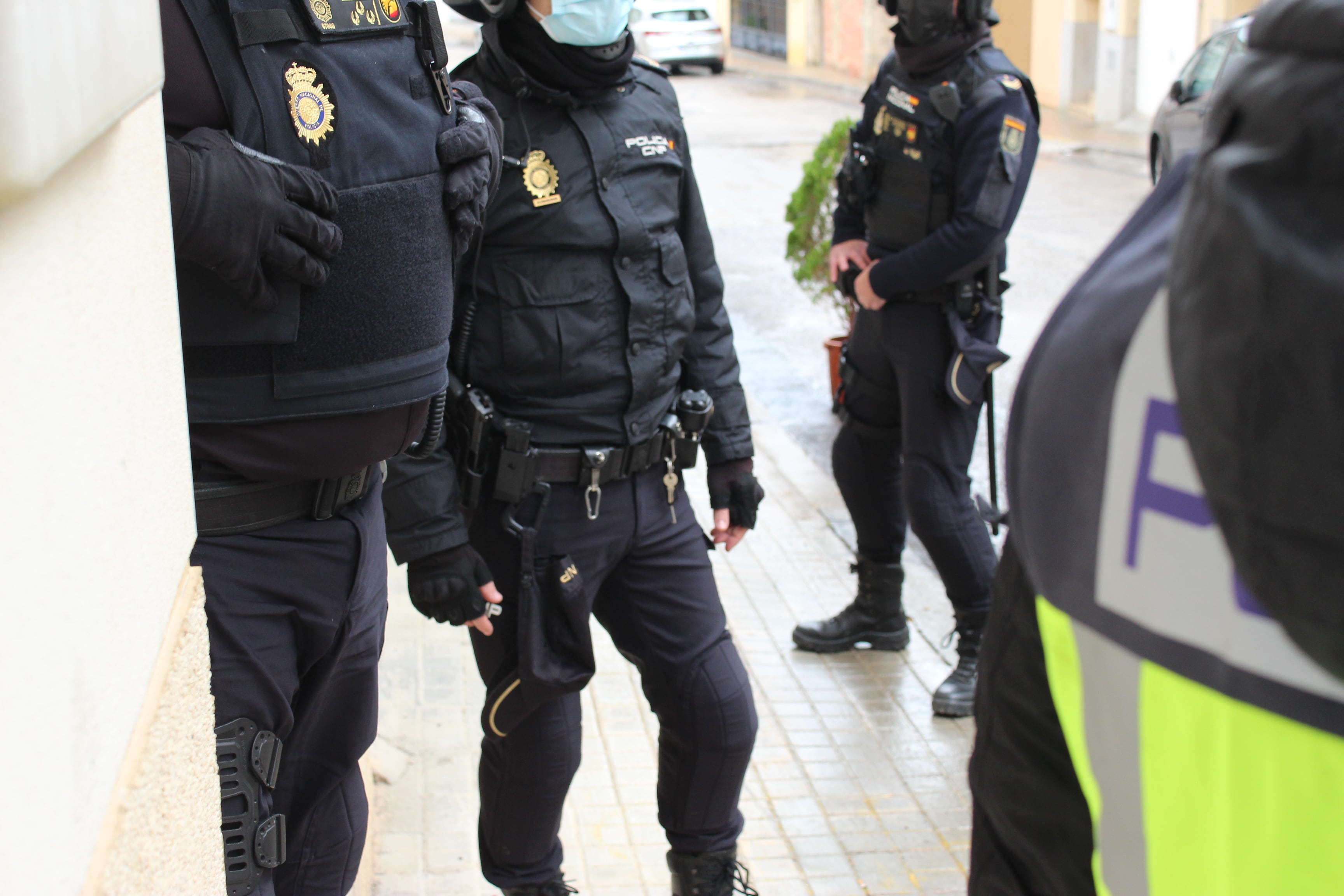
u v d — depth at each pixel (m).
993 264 3.23
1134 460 0.75
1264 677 0.67
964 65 3.14
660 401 2.27
